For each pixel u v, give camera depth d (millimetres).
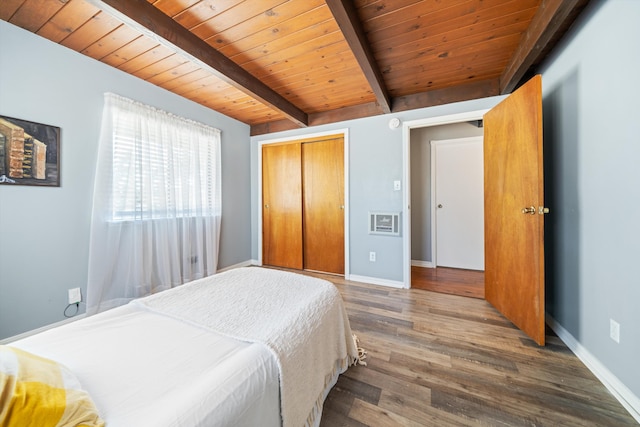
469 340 1800
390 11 1541
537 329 1733
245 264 3879
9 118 1708
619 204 1273
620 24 1249
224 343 900
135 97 2408
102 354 821
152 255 2553
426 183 3916
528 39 1697
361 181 3143
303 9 1551
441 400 1255
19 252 1785
